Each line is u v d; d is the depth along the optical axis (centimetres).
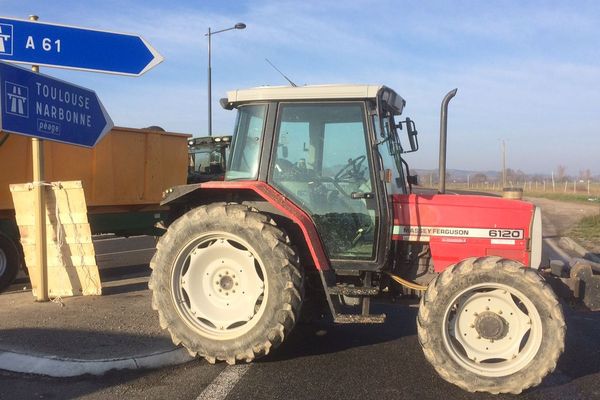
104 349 470
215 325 466
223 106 520
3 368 435
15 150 757
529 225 466
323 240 485
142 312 593
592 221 1894
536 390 428
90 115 633
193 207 534
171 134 970
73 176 816
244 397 398
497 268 414
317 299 510
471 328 427
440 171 509
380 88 471
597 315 675
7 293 729
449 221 475
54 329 525
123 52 605
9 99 521
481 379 408
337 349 512
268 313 448
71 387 410
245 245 455
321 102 486
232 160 513
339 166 484
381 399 400
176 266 470
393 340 542
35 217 649
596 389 430
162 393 402
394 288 503
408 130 529
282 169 492
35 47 574
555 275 486
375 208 477
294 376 442
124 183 884
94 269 679
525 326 420
